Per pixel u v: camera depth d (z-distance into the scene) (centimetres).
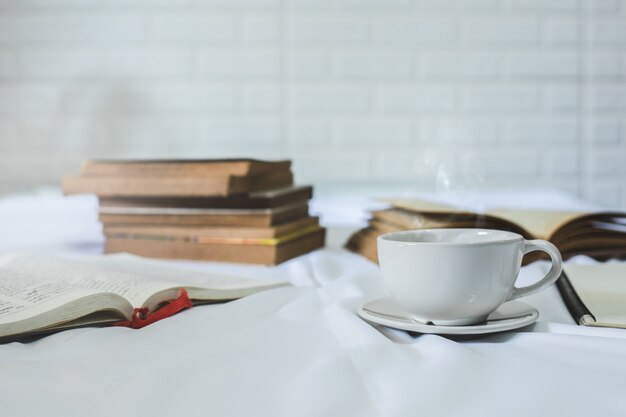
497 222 80
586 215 85
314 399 37
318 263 88
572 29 196
